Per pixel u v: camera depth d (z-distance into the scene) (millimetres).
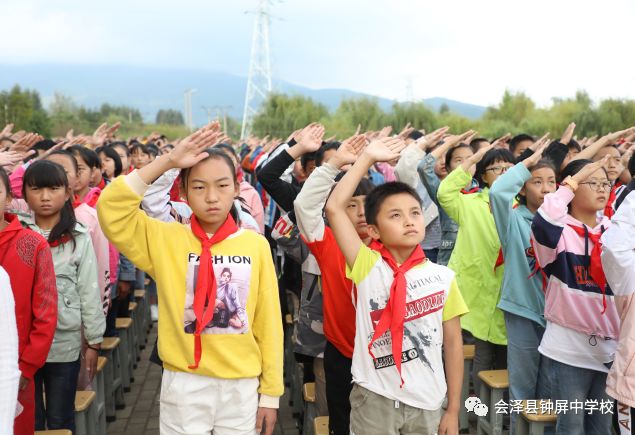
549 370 2977
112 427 3990
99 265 3516
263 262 2238
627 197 2549
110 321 4281
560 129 25516
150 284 6574
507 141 6758
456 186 3721
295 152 3266
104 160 5637
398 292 2184
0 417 1434
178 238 2178
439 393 2234
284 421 4098
